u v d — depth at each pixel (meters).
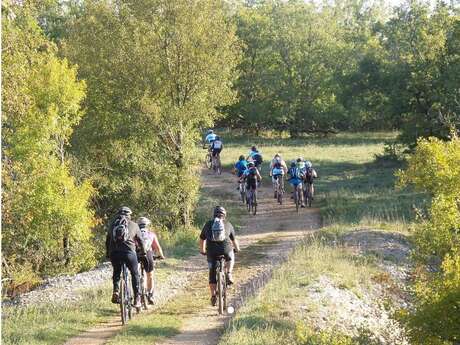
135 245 13.23
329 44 77.50
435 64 47.03
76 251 24.38
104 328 12.72
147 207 28.28
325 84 74.88
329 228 24.75
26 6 20.91
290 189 39.47
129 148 28.42
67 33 36.47
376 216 27.20
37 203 22.97
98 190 28.91
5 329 12.41
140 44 27.73
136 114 27.91
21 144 23.00
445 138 43.62
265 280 16.42
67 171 24.39
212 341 11.63
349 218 27.70
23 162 23.16
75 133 29.11
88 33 29.03
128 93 28.00
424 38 49.66
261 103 73.56
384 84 54.59
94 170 28.84
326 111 72.88
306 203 33.41
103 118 28.86
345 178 42.78
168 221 28.22
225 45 27.92
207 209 32.50
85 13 29.39
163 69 27.80
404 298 16.86
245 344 10.89
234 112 75.50
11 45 20.14
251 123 75.62
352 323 13.99
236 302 14.76
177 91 28.06
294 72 75.94
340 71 76.62
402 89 49.41
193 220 28.95
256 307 13.46
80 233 23.89
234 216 30.52
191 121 28.27
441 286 12.88
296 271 16.98
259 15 79.69
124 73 27.81
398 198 32.78
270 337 11.36
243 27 77.00
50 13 51.16
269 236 25.42
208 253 13.31
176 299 15.46
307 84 75.56
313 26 77.44
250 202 31.64
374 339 13.15
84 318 13.36
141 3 27.62
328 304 14.50
